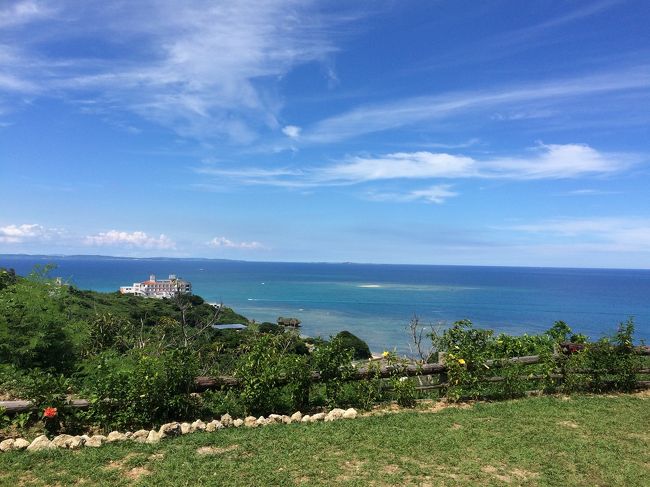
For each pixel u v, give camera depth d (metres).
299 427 7.11
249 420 7.48
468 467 5.71
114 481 5.07
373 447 6.29
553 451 6.27
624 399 9.10
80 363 8.84
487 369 9.29
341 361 8.52
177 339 13.25
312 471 5.45
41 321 8.74
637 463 5.97
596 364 9.80
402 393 8.70
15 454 5.64
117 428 6.79
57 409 6.47
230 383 7.89
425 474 5.50
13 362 8.38
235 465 5.55
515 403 8.70
